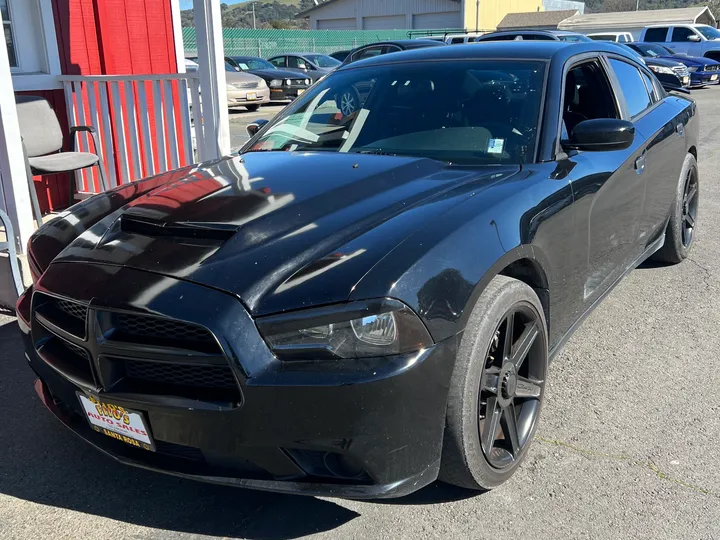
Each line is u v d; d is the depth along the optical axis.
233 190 2.75
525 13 42.59
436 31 38.25
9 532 2.40
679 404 3.18
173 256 2.28
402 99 3.48
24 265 4.25
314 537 2.35
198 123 5.87
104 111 6.23
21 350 3.88
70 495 2.62
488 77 3.40
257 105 17.20
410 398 2.07
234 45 30.84
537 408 2.77
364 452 2.06
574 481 2.62
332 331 2.02
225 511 2.51
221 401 2.07
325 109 3.72
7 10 5.92
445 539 2.32
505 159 3.02
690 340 3.89
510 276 2.73
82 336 2.27
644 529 2.35
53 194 6.44
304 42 32.97
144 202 2.73
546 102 3.19
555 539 2.31
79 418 2.63
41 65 6.23
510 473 2.57
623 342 3.87
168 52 7.50
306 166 2.99
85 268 2.38
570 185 2.94
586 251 3.15
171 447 2.24
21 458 2.87
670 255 5.02
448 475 2.40
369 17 43.31
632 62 4.38
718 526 2.36
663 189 4.35
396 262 2.14
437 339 2.13
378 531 2.37
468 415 2.28
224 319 2.03
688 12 30.95
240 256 2.23
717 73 20.84
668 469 2.69
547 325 2.89
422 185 2.70
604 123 2.99
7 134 4.35
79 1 6.43
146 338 2.16
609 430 2.97
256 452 2.08
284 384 1.99
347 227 2.35
